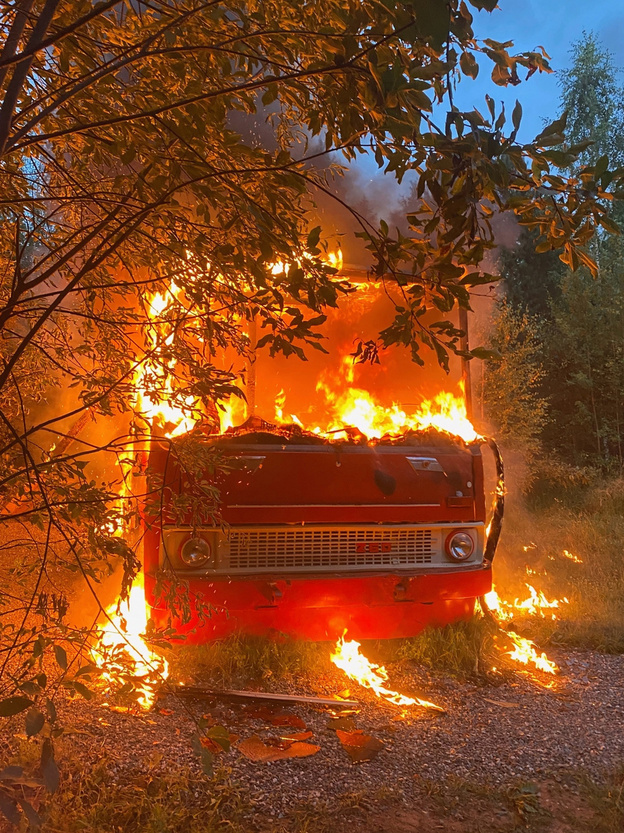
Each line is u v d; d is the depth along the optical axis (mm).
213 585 4141
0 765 2891
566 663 4691
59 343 3053
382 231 1955
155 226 2312
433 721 3768
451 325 1983
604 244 12562
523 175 1858
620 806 2920
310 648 4410
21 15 1493
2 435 2256
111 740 3223
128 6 2160
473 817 2850
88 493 2119
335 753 3348
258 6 2018
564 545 7824
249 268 1961
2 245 2666
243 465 2721
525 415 10125
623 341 11602
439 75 1628
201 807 2771
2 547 2508
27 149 2490
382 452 4590
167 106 1738
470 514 4773
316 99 2043
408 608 4652
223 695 3848
